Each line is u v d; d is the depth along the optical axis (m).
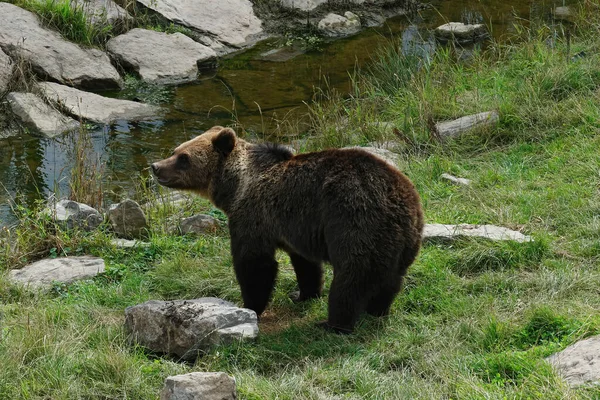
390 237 9.30
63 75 20.23
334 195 9.49
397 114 17.86
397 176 9.59
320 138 16.81
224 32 24.25
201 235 13.07
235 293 11.11
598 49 18.73
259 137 18.02
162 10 23.75
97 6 23.09
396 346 9.17
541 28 20.81
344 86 21.12
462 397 7.70
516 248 11.27
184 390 7.59
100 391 8.37
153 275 11.70
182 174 10.73
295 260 10.64
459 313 9.89
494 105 16.81
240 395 8.13
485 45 23.62
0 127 18.20
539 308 9.22
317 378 8.48
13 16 20.95
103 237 12.81
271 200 10.05
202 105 20.02
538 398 7.41
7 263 12.37
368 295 9.48
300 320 10.47
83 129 17.83
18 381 8.41
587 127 15.20
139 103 19.80
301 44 24.45
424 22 26.30
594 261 10.78
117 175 16.34
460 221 12.59
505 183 13.75
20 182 16.06
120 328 9.82
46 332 9.34
